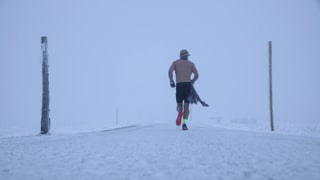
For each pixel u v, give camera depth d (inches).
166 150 106.8
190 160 84.6
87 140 148.9
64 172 68.1
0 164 77.7
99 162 81.2
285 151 103.3
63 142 139.4
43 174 66.0
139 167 74.1
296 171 69.2
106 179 61.9
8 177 62.9
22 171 68.9
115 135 185.9
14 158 87.8
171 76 282.0
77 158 87.9
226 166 75.5
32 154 97.0
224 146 118.9
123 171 69.4
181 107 274.7
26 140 164.6
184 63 280.8
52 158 88.4
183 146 119.3
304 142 138.4
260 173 67.4
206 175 65.6
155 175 65.5
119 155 94.3
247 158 88.2
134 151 103.9
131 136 175.3
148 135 183.5
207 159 86.4
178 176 64.7
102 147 116.9
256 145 122.4
